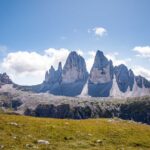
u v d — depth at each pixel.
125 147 45.19
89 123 64.00
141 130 61.19
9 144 37.66
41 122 56.56
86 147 41.88
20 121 54.41
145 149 45.62
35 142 40.72
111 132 54.84
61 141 43.81
